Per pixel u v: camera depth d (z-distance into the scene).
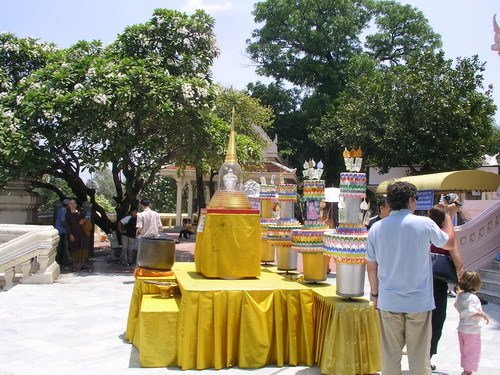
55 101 12.89
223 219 6.34
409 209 4.49
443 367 5.84
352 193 5.31
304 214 7.22
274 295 5.67
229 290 5.57
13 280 11.34
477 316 5.39
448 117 21.56
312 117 35.22
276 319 5.63
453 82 22.11
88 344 6.52
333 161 36.81
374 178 25.28
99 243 23.05
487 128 22.23
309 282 6.10
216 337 5.46
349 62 35.81
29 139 13.12
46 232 11.49
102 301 9.39
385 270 4.40
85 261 13.95
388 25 38.25
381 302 4.41
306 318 5.68
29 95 13.40
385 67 38.44
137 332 6.37
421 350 4.31
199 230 6.86
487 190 16.16
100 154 13.50
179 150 15.59
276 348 5.62
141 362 5.55
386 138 22.70
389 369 4.39
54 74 13.62
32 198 16.66
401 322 4.36
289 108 37.78
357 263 5.20
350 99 27.95
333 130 29.81
